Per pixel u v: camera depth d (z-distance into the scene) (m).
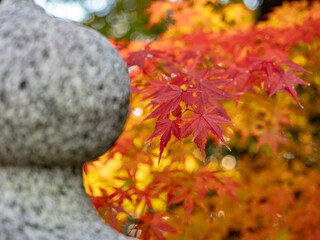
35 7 1.31
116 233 1.25
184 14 3.29
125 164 2.64
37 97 1.08
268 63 2.09
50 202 1.16
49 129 1.10
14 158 1.12
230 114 3.27
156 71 2.40
